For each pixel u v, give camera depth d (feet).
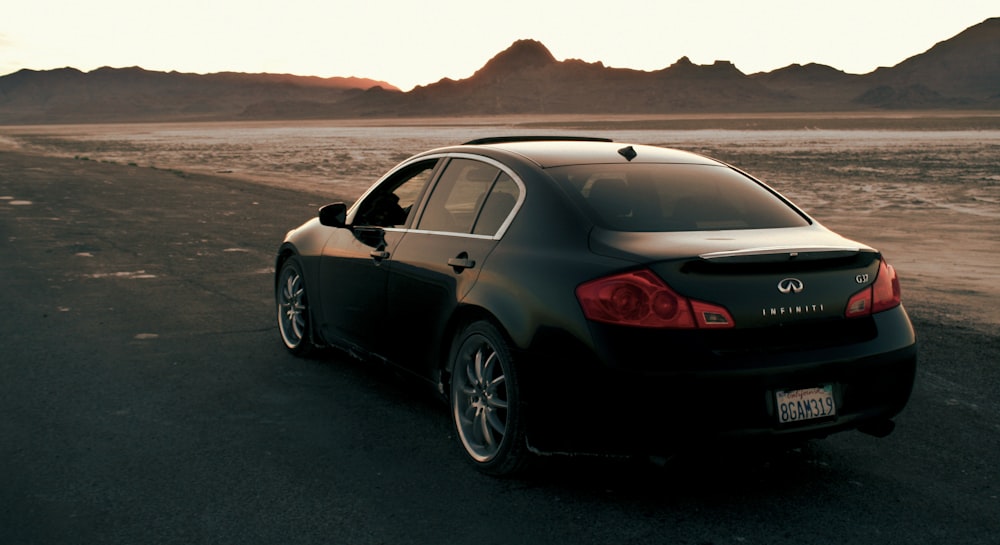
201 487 11.18
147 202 55.11
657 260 9.84
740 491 11.23
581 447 10.35
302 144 271.08
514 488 11.28
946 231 47.14
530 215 11.64
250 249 34.45
